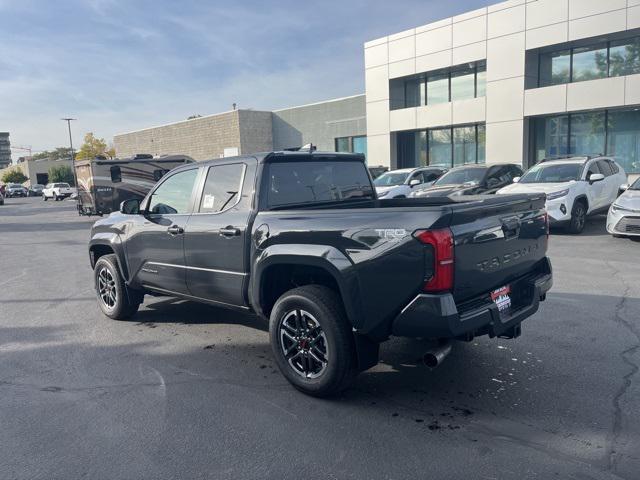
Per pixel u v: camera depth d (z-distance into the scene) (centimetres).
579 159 1316
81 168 2216
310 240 410
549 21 2147
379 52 2781
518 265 428
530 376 451
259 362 511
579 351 502
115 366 508
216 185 510
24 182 9481
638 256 944
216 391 445
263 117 3894
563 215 1182
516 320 412
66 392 449
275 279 462
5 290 891
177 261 546
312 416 394
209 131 4088
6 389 458
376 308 377
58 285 917
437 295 352
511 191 1252
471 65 2492
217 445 356
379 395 427
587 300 674
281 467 328
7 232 1969
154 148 4738
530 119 2333
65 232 1888
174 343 572
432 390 433
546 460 325
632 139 2081
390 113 2794
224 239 485
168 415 402
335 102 3491
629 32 1995
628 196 1100
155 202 589
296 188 498
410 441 354
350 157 553
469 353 507
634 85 1962
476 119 2439
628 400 400
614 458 325
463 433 362
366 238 377
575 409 389
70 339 596
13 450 355
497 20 2302
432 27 2538
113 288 665
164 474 323
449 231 353
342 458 336
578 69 2209
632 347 507
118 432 377
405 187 1606
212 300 522
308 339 420
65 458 344
